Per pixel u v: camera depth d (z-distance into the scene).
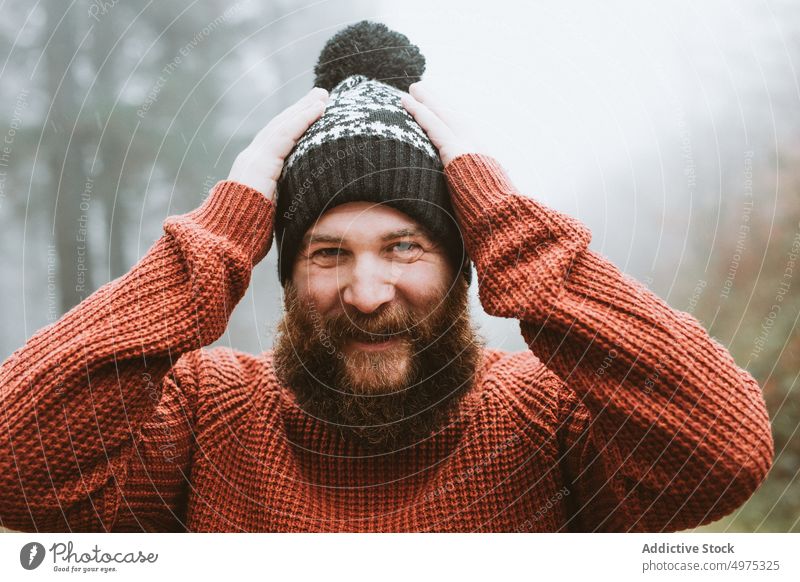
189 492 0.99
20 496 0.81
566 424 0.96
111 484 0.86
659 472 0.82
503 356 1.11
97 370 0.83
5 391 0.82
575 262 0.88
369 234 0.90
